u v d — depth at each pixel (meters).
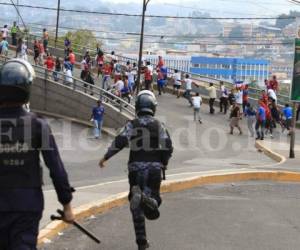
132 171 6.87
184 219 9.42
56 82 31.39
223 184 14.00
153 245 7.60
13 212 4.17
